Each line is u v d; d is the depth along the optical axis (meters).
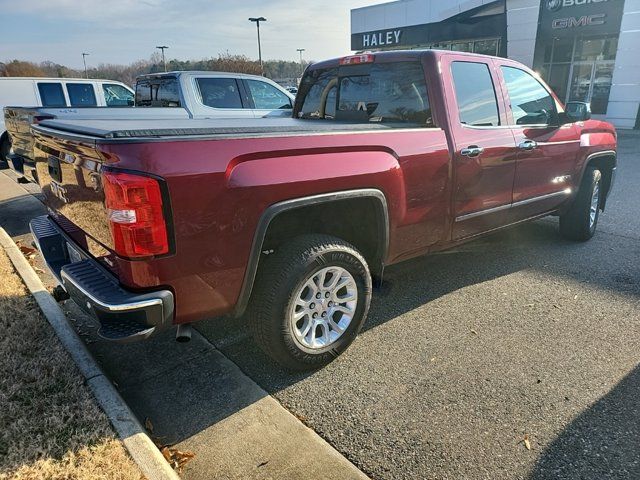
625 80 18.09
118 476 2.13
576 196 5.18
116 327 2.33
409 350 3.28
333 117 4.45
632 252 5.10
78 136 2.43
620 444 2.39
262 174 2.51
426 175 3.38
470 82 3.82
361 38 28.27
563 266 4.72
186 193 2.29
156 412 2.71
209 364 3.17
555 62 20.52
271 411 2.70
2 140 11.12
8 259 4.65
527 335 3.44
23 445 2.30
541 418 2.59
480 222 4.02
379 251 3.29
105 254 2.48
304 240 2.88
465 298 4.06
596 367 3.04
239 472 2.28
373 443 2.44
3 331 3.29
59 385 2.75
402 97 3.80
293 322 2.86
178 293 2.41
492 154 3.88
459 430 2.52
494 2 21.06
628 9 17.30
